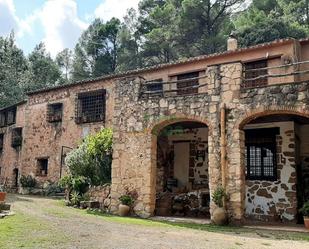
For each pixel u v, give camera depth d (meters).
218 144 10.78
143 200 11.90
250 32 25.41
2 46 36.00
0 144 25.59
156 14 33.94
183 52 32.50
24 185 21.09
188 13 30.55
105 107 18.55
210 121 11.04
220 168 10.63
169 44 32.81
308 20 30.92
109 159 13.96
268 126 12.91
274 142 12.77
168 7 33.62
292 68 13.14
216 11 31.36
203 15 30.89
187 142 15.02
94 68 40.72
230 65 10.98
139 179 12.14
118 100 13.11
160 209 12.77
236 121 10.59
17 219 9.45
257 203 12.73
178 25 31.75
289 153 12.38
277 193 12.41
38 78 40.28
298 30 25.59
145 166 12.10
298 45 13.62
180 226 9.89
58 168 20.20
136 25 39.78
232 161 10.48
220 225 10.12
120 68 38.22
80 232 8.09
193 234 8.55
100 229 8.69
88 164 14.12
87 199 13.45
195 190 13.69
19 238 7.04
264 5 31.66
